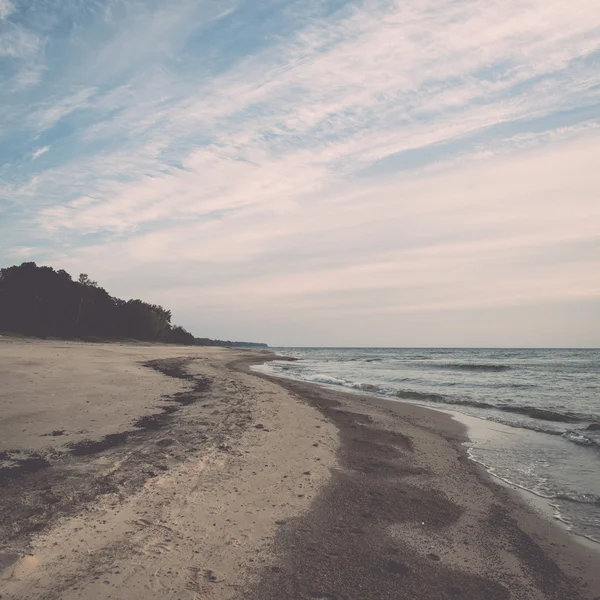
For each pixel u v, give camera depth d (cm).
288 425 1073
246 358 5469
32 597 350
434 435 1094
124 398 1274
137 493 579
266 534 500
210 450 791
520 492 698
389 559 466
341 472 745
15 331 5716
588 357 7512
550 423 1271
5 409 1020
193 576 403
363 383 2419
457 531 547
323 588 402
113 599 357
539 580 443
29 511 509
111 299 8056
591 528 570
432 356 8425
